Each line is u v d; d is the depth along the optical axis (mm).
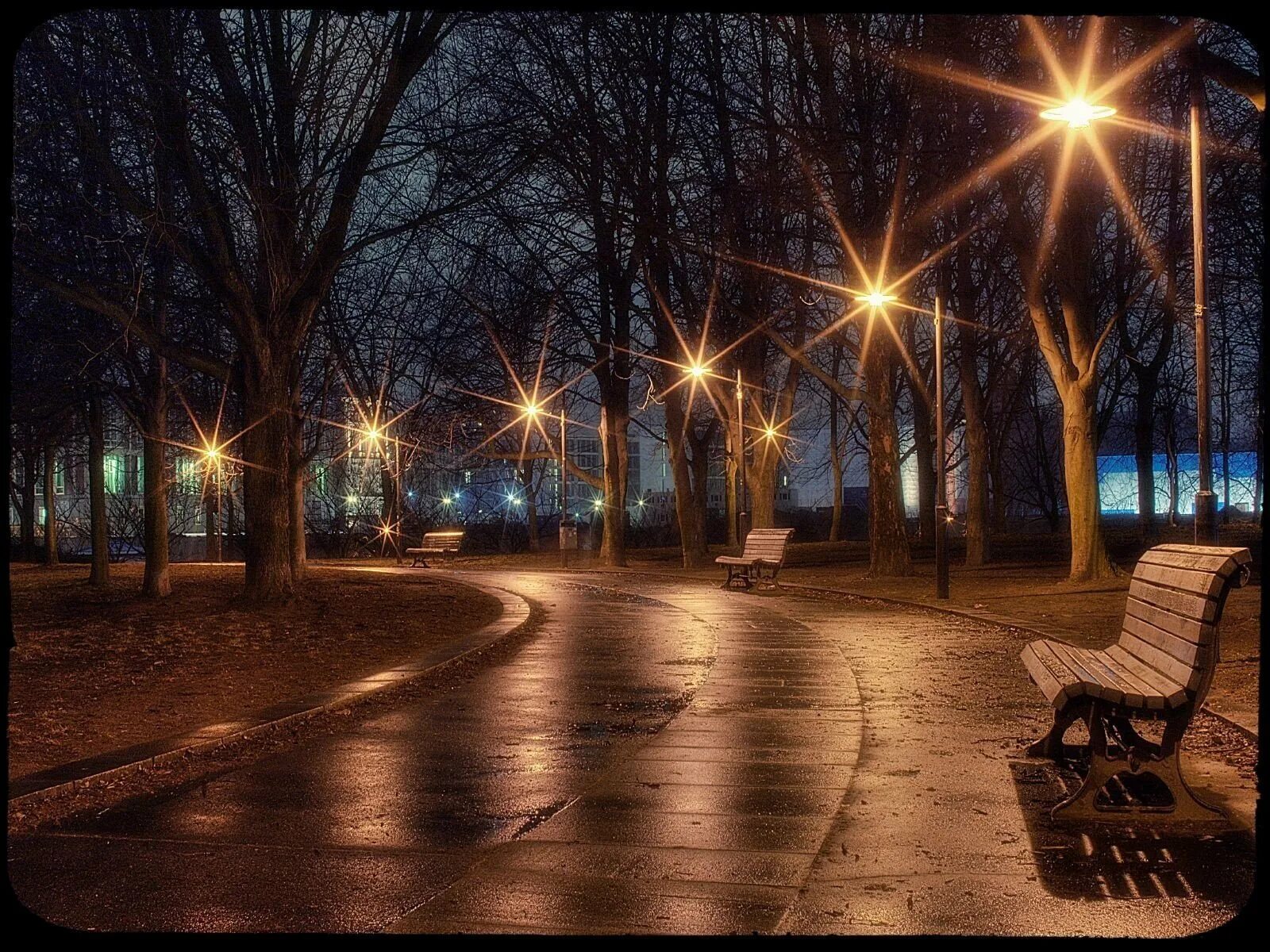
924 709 11484
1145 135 31719
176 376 34031
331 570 43656
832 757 9258
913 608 24062
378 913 5672
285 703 11570
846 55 30594
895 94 29109
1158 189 33562
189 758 9352
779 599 27359
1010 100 25812
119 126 21641
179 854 6730
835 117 31266
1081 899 5750
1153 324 47688
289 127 22453
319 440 33188
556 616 22891
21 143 19047
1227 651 14453
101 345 26672
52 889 6094
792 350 34188
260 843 6941
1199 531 15297
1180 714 7164
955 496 85000
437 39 22125
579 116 34594
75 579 39500
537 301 40719
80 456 50438
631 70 34938
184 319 29156
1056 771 8594
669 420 43750
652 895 5883
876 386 33188
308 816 7578
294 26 22594
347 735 10477
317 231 24688
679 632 19609
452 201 25031
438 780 8648
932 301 41531
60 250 22359
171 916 5641
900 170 29641
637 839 6934
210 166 21969
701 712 11523
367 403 35938
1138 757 7199
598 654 16609
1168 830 6984
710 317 43312
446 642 18219
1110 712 7441
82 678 14297
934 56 26719
